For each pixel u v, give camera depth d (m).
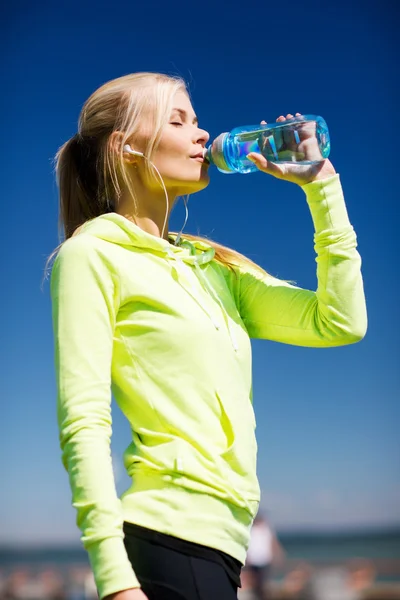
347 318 1.64
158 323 1.52
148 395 1.49
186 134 1.71
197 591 1.38
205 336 1.53
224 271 1.79
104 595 1.30
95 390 1.43
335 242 1.67
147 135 1.69
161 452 1.45
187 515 1.41
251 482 1.50
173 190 1.71
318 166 1.70
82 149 1.83
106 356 1.47
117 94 1.75
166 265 1.59
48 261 1.79
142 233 1.58
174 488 1.43
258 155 1.67
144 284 1.54
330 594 9.24
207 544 1.40
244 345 1.61
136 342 1.52
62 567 18.14
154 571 1.39
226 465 1.47
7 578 15.18
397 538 61.81
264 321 1.77
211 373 1.51
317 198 1.68
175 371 1.50
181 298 1.56
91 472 1.36
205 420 1.48
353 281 1.66
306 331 1.71
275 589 9.95
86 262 1.51
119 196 1.73
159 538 1.40
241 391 1.54
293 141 1.74
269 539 9.99
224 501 1.45
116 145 1.72
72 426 1.39
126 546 1.41
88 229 1.59
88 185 1.84
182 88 1.76
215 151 1.71
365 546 61.75
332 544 61.72
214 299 1.63
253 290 1.78
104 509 1.34
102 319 1.48
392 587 11.09
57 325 1.48
